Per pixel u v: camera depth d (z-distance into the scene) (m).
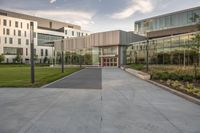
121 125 6.39
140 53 44.41
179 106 8.95
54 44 71.31
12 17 86.81
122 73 29.92
